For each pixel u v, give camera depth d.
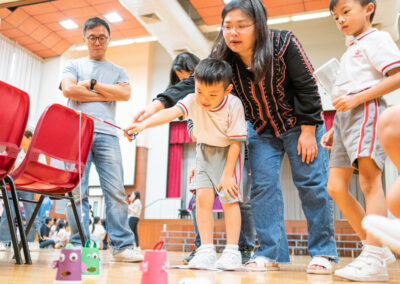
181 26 6.65
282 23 8.93
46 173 1.61
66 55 9.25
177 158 9.49
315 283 1.07
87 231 2.02
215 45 1.67
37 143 1.54
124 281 0.99
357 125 1.30
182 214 8.38
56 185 1.70
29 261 1.49
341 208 1.42
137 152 9.48
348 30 1.41
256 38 1.52
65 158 1.69
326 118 8.02
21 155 2.56
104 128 2.09
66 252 0.90
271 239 1.62
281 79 1.61
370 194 1.27
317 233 1.57
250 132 1.77
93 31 2.28
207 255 1.41
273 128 1.71
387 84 1.25
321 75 1.46
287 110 1.66
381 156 1.26
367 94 1.27
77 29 8.15
